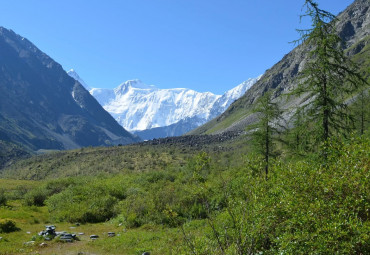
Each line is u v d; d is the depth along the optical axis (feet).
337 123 45.62
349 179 19.79
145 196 84.28
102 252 50.16
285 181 21.86
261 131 70.54
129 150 338.13
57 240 57.06
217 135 420.36
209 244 27.37
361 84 46.85
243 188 23.93
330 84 45.60
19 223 74.38
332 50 45.03
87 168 286.25
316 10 46.16
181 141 389.39
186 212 68.28
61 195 101.19
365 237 16.94
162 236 55.62
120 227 72.23
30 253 49.03
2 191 130.52
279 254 20.65
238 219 22.41
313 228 19.42
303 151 50.06
